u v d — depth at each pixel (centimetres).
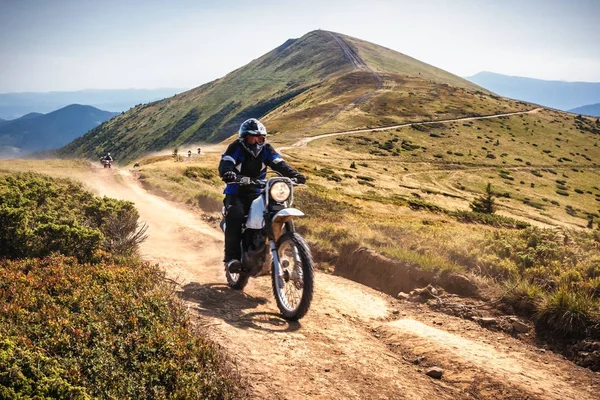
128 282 480
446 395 382
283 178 524
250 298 598
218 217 1445
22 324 357
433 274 713
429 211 4775
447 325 566
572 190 10869
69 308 400
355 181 7806
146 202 1956
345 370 403
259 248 543
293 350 431
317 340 466
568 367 455
